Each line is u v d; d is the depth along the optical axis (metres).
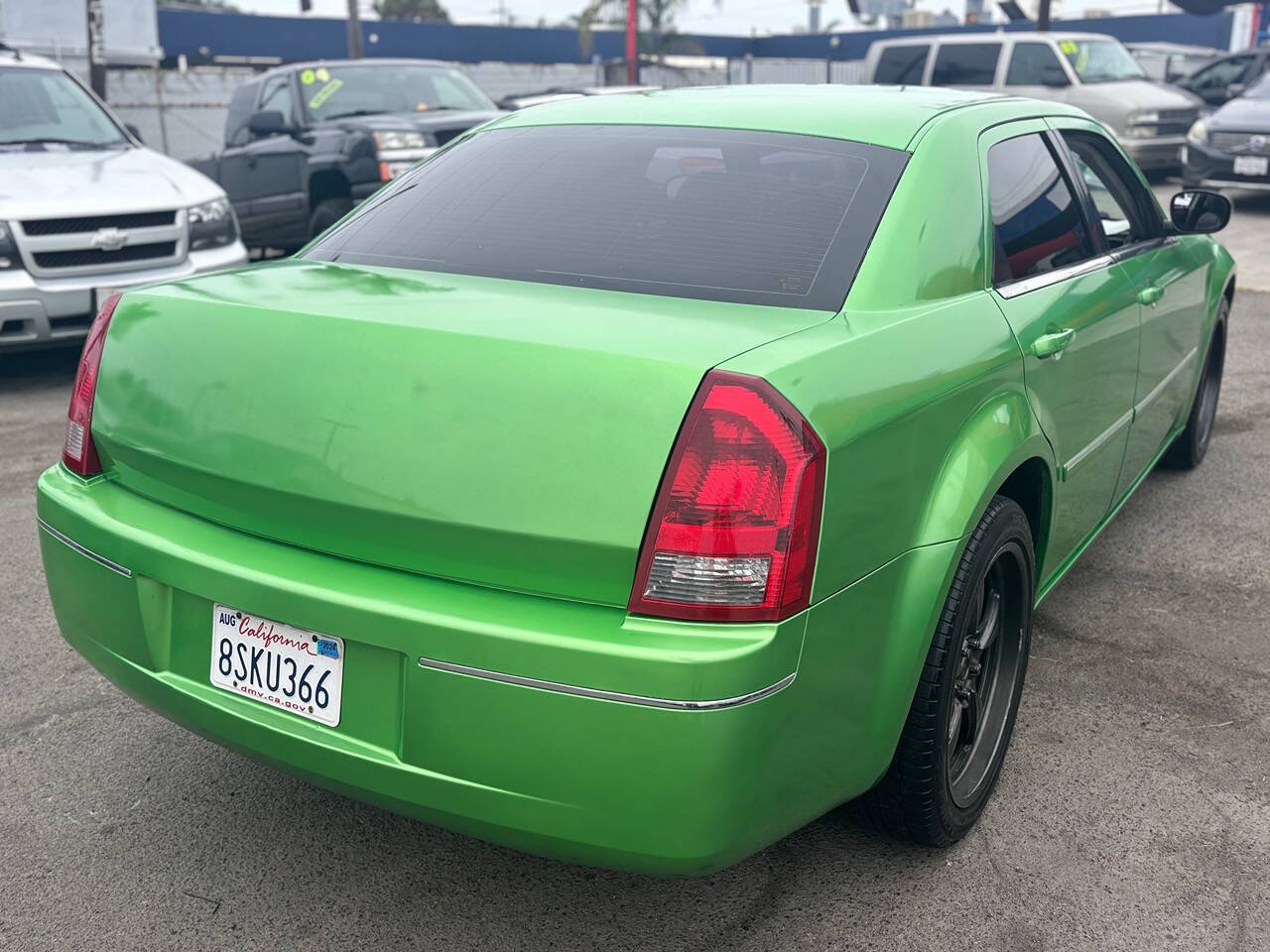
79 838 2.52
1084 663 3.34
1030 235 2.87
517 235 2.48
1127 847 2.51
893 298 2.26
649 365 1.83
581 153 2.72
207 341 2.15
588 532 1.79
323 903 2.32
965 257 2.50
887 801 2.35
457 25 34.75
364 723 1.96
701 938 2.23
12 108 7.24
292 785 2.73
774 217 2.39
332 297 2.21
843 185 2.46
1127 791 2.71
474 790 1.86
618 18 30.97
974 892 2.36
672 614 1.78
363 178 8.84
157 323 2.25
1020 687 2.73
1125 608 3.71
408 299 2.17
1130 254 3.57
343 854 2.48
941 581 2.16
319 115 9.62
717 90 3.10
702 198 2.47
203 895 2.34
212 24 31.47
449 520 1.85
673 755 1.76
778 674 1.81
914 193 2.44
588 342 1.89
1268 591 3.84
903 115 2.71
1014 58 15.26
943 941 2.22
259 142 9.95
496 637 1.80
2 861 2.44
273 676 2.05
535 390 1.85
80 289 6.23
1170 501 4.70
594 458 1.80
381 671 1.93
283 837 2.54
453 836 2.55
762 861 2.46
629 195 2.53
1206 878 2.41
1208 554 4.15
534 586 1.84
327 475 1.96
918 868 2.44
